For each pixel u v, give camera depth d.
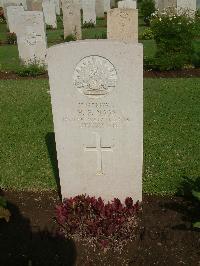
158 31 3.53
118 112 1.35
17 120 2.51
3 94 3.06
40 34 3.65
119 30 3.18
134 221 1.45
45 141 2.20
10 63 4.10
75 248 1.38
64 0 4.93
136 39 3.20
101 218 1.43
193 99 2.71
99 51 1.26
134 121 1.36
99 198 1.50
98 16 7.07
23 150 2.11
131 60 1.26
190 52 3.58
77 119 1.38
